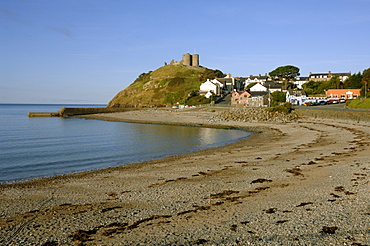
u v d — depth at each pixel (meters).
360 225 10.62
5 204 15.55
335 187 16.09
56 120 98.56
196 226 11.40
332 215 11.78
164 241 10.15
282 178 19.05
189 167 24.45
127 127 70.88
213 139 46.72
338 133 45.44
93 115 121.44
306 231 10.36
